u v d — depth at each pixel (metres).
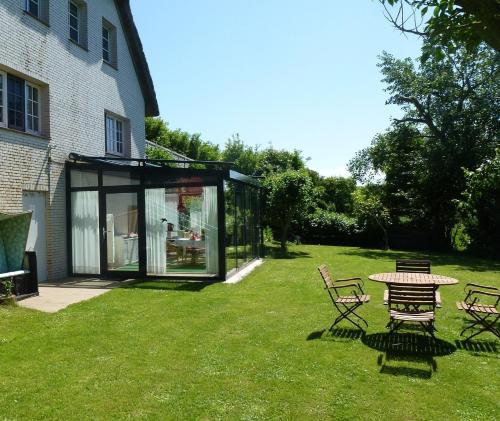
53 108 12.01
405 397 4.87
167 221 12.34
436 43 3.15
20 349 6.36
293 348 6.48
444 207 25.33
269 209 21.38
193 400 4.79
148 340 6.82
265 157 26.62
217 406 4.65
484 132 24.50
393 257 20.34
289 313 8.59
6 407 4.61
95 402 4.73
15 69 10.65
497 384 5.24
